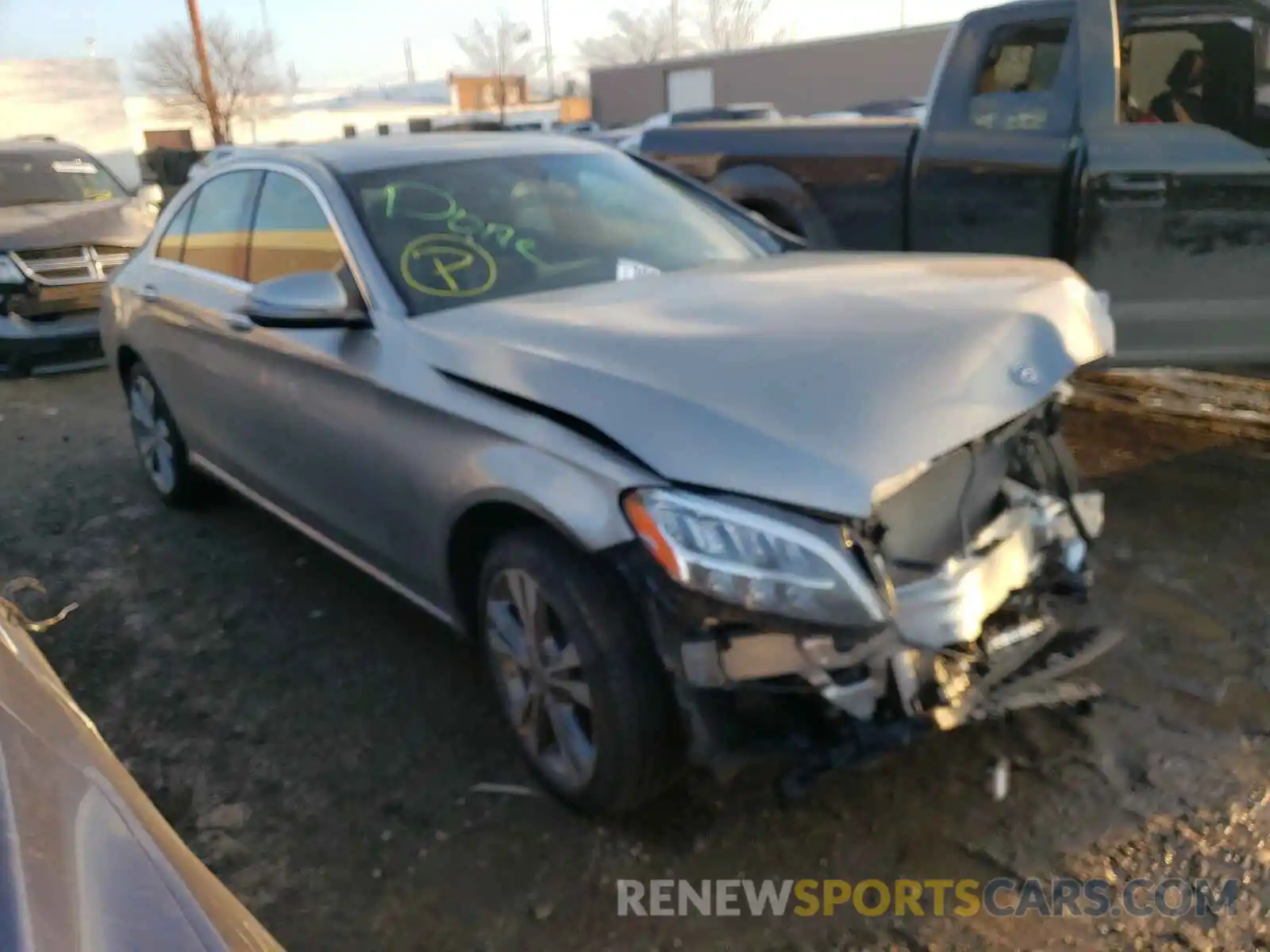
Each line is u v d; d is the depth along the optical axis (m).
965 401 2.54
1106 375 5.70
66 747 1.68
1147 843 2.69
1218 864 2.61
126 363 5.29
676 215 4.09
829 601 2.33
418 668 3.70
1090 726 3.14
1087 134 4.66
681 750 2.66
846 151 5.52
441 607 3.26
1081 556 3.17
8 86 24.64
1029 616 2.95
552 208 3.83
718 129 6.08
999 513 2.93
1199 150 4.48
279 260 3.89
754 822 2.85
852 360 2.56
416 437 3.06
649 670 2.58
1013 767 2.99
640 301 3.08
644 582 2.47
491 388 2.82
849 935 2.48
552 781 2.92
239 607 4.23
